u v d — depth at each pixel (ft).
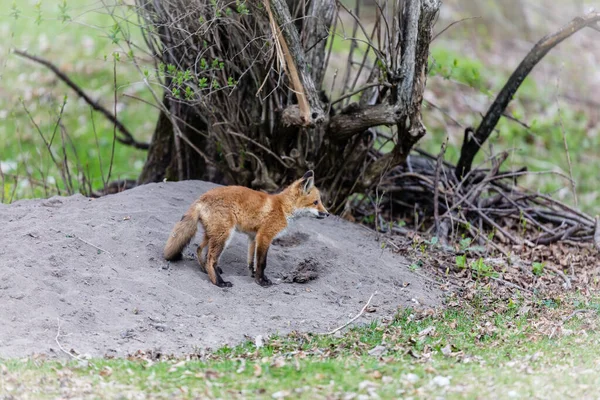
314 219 45.55
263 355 29.71
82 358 28.14
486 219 48.88
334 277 38.96
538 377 26.68
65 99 48.29
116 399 24.22
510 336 32.83
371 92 46.55
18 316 30.86
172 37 43.19
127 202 41.27
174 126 45.93
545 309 37.65
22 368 26.20
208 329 32.37
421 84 41.57
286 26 37.99
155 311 33.19
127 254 36.58
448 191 50.21
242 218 36.45
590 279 43.14
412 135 43.14
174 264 37.04
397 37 44.47
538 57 47.78
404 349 30.91
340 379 26.61
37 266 34.14
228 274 38.81
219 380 26.40
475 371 27.66
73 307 32.07
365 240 44.75
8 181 60.64
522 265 44.45
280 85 43.96
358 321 34.65
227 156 46.96
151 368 27.43
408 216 52.44
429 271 42.16
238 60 43.86
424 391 25.39
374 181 47.29
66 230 37.22
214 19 39.14
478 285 40.81
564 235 48.55
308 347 31.04
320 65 45.34
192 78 42.45
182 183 45.06
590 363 28.35
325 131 45.27
